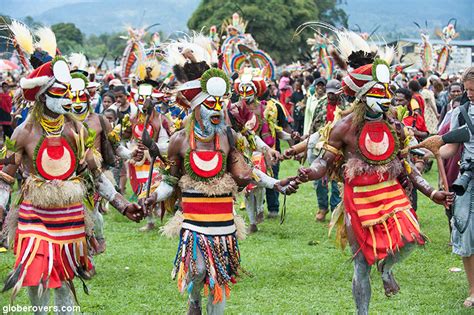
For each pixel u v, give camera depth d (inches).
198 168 398.0
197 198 399.5
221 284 394.9
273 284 526.9
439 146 441.7
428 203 885.8
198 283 398.3
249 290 510.6
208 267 391.2
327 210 783.1
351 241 415.8
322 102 720.3
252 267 574.2
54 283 372.5
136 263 591.2
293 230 733.3
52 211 381.7
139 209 405.1
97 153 419.5
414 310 465.1
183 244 397.1
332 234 706.8
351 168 412.2
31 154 382.6
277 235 708.0
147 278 544.7
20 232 379.9
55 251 377.7
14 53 469.1
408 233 401.7
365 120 416.2
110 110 775.1
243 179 409.4
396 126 421.4
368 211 409.1
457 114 466.9
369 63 421.4
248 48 892.0
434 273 556.7
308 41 1357.0
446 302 482.6
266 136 689.6
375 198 411.2
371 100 406.9
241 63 893.8
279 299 488.4
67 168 386.6
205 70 408.5
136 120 679.7
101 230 544.1
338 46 439.5
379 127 414.3
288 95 1530.5
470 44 2161.7
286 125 714.2
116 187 526.0
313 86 919.0
